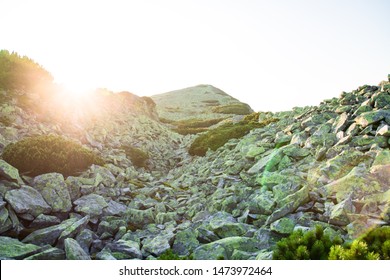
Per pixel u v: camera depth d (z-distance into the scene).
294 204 9.67
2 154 12.84
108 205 12.23
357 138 12.36
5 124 15.70
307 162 13.05
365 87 19.44
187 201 14.09
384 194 8.71
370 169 10.08
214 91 147.00
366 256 5.38
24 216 9.76
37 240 8.91
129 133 28.06
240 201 12.20
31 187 10.78
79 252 8.29
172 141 34.41
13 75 20.44
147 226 11.49
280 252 6.72
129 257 8.89
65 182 12.13
